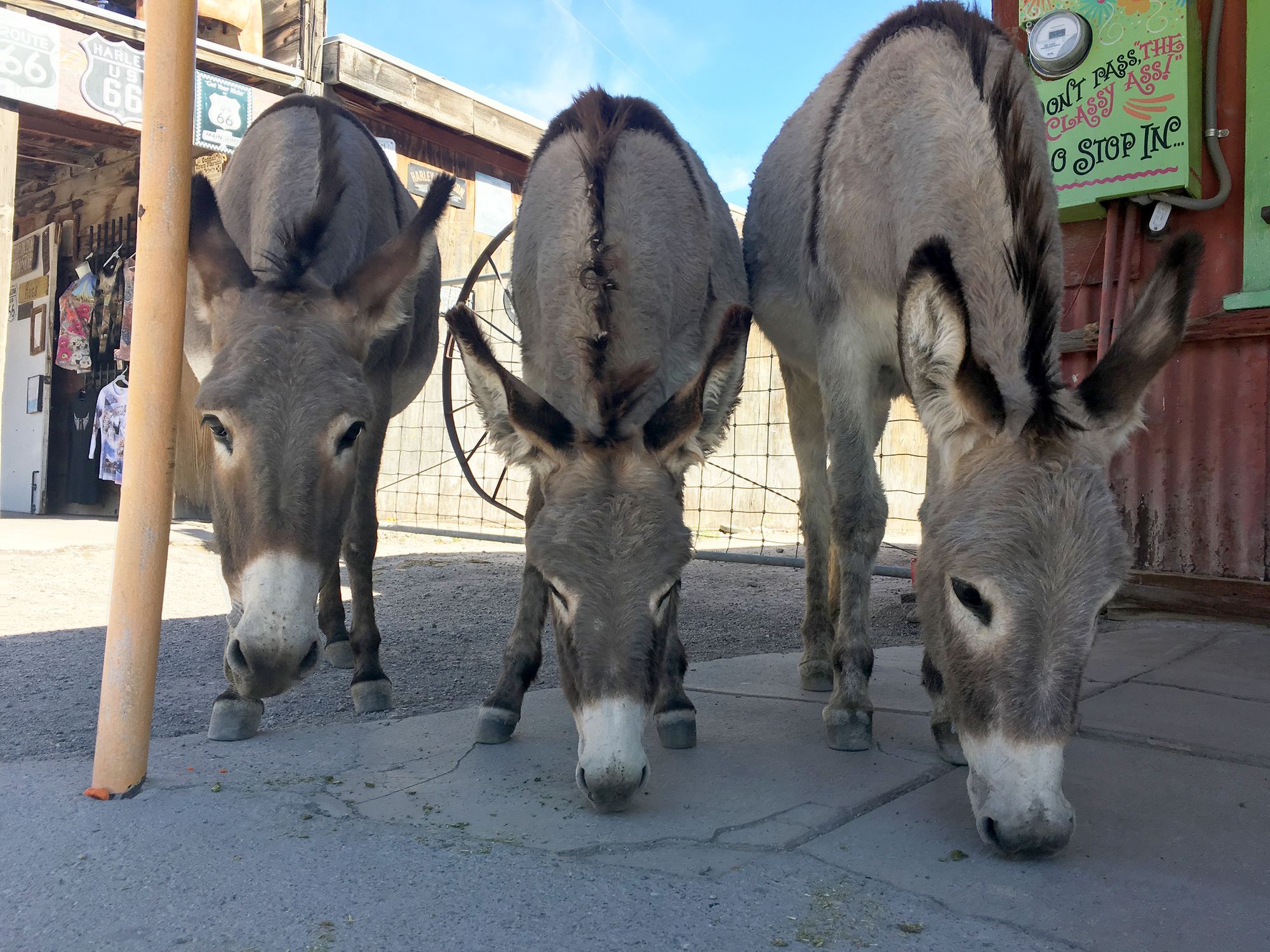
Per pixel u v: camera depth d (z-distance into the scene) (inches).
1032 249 92.0
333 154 137.9
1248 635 182.5
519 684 123.6
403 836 86.4
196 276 127.6
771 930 69.7
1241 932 70.5
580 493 91.7
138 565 93.0
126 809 90.4
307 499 103.0
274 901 72.0
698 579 294.0
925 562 89.6
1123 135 193.6
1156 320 85.0
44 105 312.8
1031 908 74.3
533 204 139.8
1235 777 105.6
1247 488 192.4
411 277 121.9
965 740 83.7
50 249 483.2
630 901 73.8
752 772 108.9
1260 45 190.1
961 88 115.6
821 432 167.9
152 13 93.0
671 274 129.4
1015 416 83.0
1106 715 128.0
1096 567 76.1
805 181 155.0
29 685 147.9
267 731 125.3
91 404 466.9
